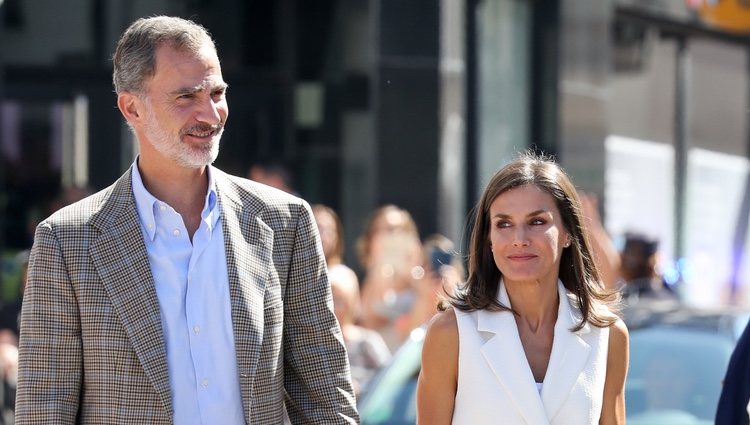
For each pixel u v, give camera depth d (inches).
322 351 425.7
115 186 418.6
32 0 1140.5
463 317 445.4
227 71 1181.7
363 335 805.2
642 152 1427.2
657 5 1414.9
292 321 426.0
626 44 1396.4
